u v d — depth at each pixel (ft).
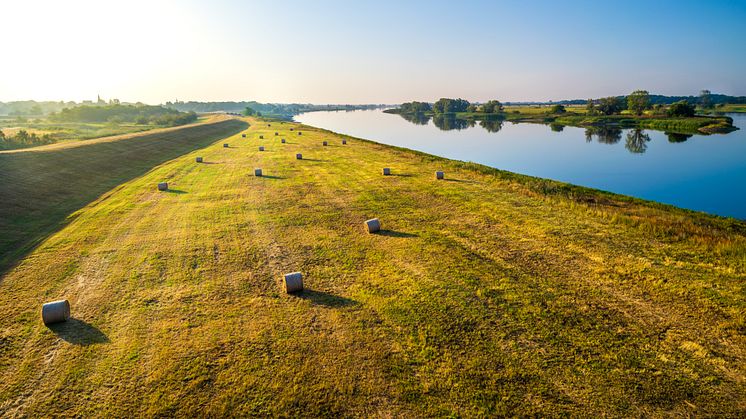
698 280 34.65
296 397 23.18
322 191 73.31
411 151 128.77
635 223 49.44
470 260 40.81
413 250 43.93
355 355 26.61
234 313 32.19
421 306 32.32
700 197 98.78
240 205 64.64
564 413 21.52
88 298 35.09
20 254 45.47
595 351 26.22
